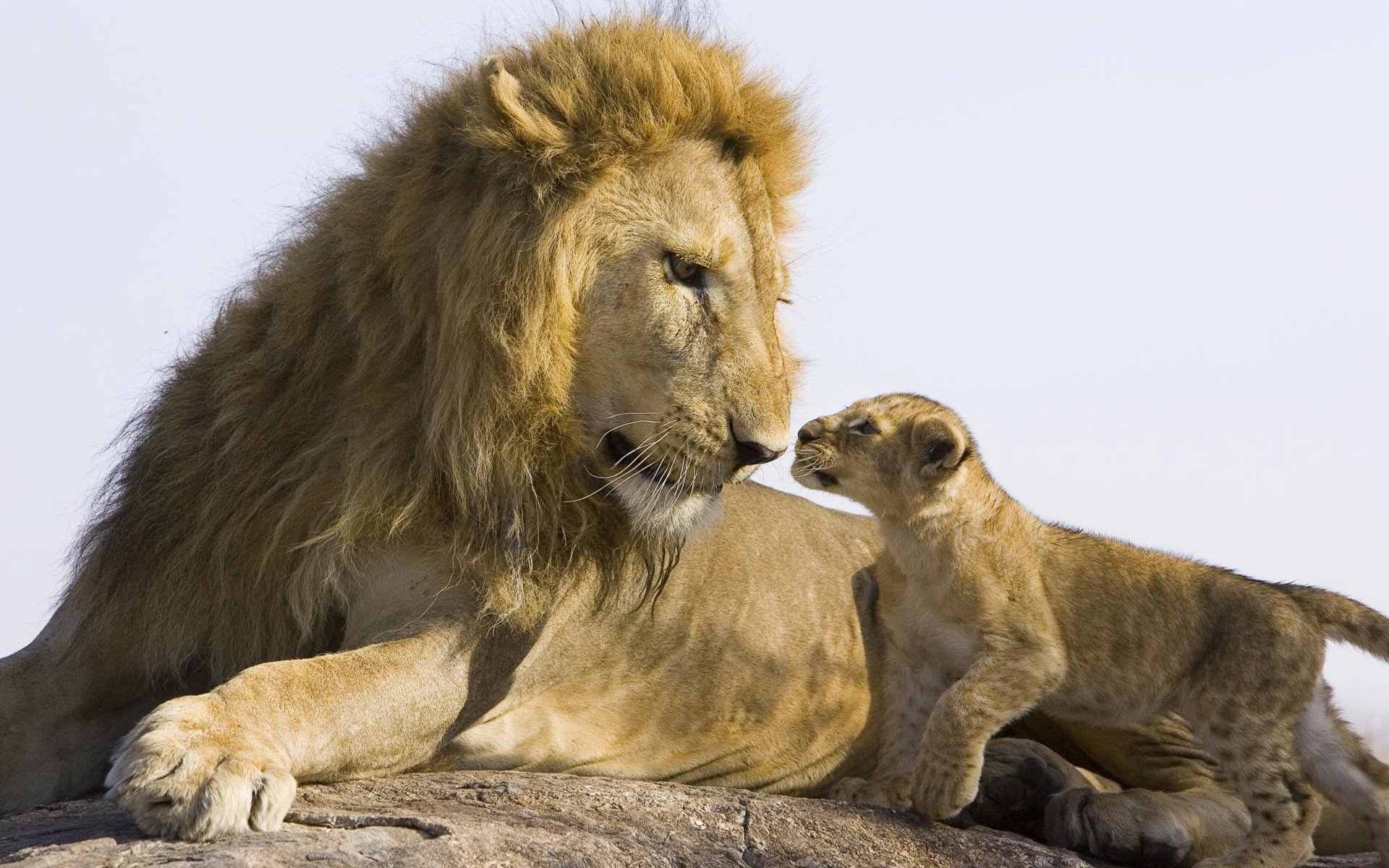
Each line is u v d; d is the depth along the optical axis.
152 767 7.86
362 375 9.92
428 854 7.63
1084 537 11.46
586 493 10.11
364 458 9.81
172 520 10.26
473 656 9.98
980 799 10.91
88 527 10.77
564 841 8.21
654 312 9.94
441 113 10.20
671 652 11.95
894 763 11.37
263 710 8.55
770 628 12.55
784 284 11.07
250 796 7.89
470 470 9.69
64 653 10.33
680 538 10.46
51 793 10.34
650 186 10.10
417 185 10.02
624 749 11.84
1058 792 10.87
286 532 9.98
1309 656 10.59
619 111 10.03
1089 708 11.12
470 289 9.69
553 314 9.76
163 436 10.46
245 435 10.15
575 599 11.08
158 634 10.18
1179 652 10.80
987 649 10.66
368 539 9.88
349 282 10.03
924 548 10.99
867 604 13.19
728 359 10.09
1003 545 10.88
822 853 9.02
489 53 10.80
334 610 10.20
